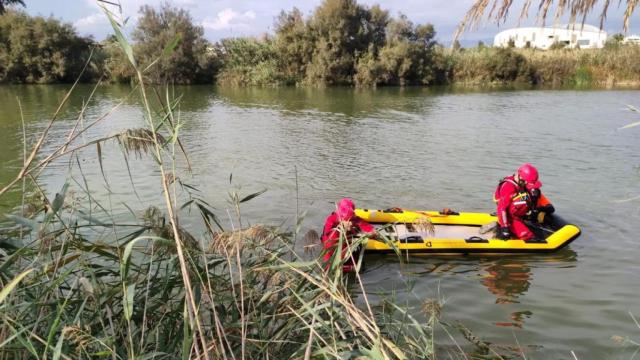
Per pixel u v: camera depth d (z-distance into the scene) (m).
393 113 20.33
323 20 37.00
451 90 32.69
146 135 2.35
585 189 8.70
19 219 2.42
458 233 6.51
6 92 30.19
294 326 2.65
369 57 36.25
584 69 35.78
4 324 2.12
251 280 2.84
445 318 4.41
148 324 2.71
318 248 4.96
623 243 6.19
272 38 39.22
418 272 5.44
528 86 35.22
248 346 2.56
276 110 21.58
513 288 5.05
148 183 8.82
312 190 8.62
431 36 37.75
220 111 21.19
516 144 13.02
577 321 4.38
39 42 36.94
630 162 10.78
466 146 12.79
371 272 5.43
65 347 2.21
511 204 6.21
